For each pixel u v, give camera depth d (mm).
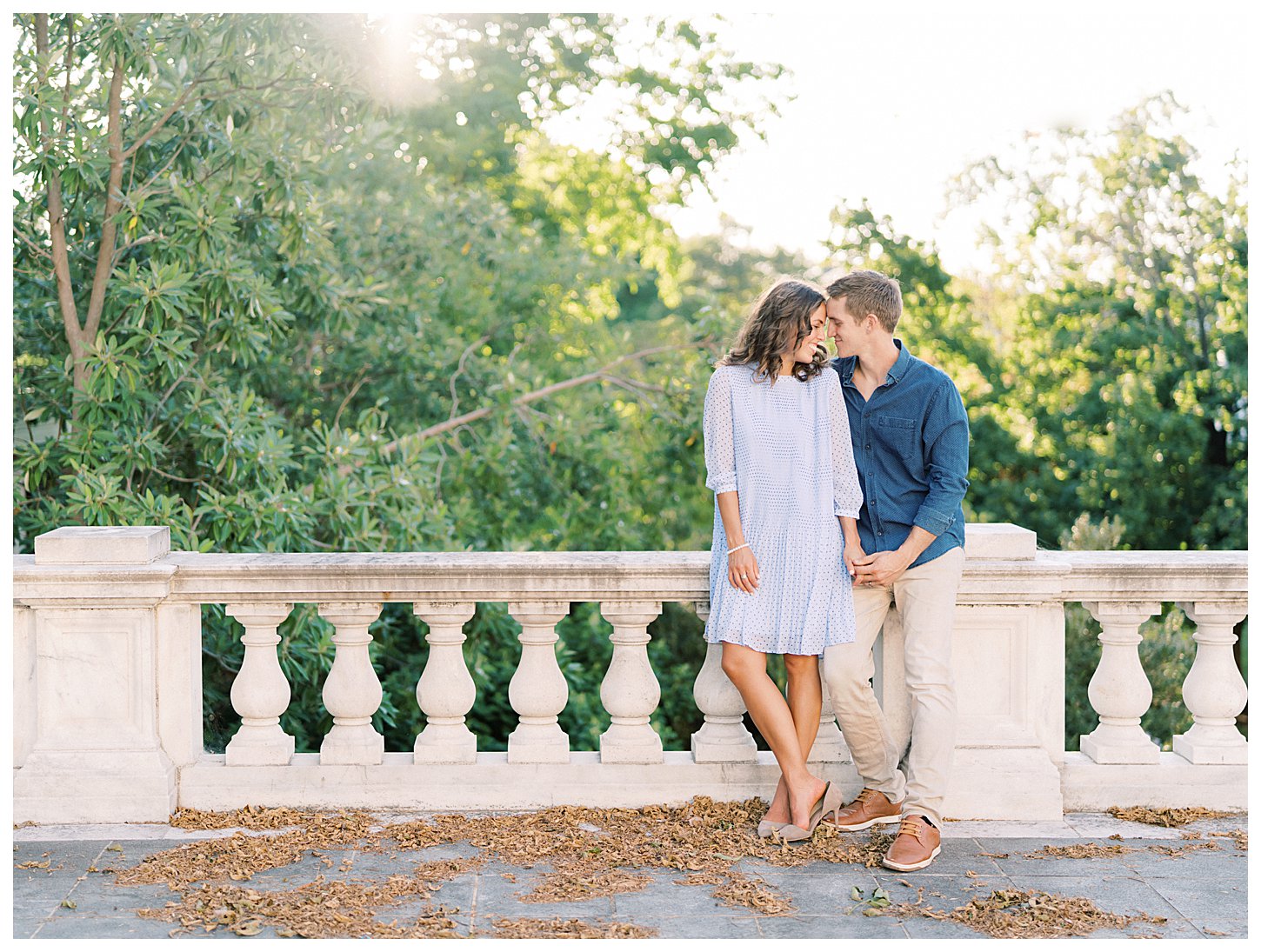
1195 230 14180
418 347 9406
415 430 9188
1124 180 14234
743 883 3520
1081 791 4242
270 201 6934
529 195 15750
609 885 3523
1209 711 4285
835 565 3820
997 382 15094
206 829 3971
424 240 9664
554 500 9852
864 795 4020
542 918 3281
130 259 6812
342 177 9602
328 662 6855
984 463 14953
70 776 4004
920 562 3805
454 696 4199
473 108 13703
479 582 4137
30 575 3967
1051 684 4223
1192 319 14328
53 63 6359
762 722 3879
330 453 7453
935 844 3729
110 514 6203
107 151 6555
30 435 6711
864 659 3832
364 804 4176
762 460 3820
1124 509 14016
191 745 4160
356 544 7211
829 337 3879
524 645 4254
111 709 4062
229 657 7062
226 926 3223
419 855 3748
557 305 11453
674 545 11180
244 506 6738
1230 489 13875
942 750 3740
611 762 4230
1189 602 4324
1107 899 3449
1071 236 14742
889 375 3824
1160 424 13984
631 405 10508
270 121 6930
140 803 4008
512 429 9789
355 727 4227
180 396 7246
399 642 8859
